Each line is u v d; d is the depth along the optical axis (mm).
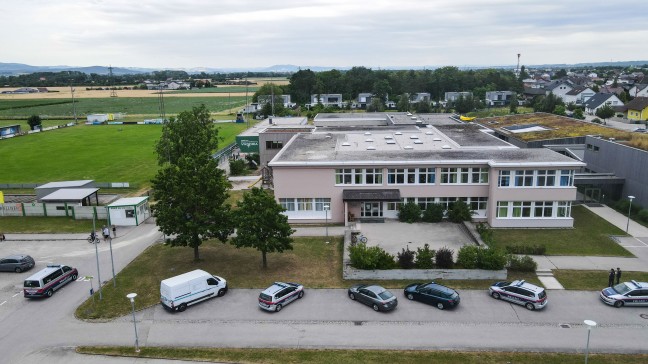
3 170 90062
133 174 85438
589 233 51250
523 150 61031
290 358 29562
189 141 71250
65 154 105500
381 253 41719
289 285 37125
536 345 30516
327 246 48812
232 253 47688
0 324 34719
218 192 43906
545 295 35219
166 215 42719
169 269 43875
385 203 55781
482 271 40156
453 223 54344
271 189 73062
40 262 46656
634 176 58375
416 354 29656
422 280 40375
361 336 31938
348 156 58219
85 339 32469
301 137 74125
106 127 153375
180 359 29906
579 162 51812
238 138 94438
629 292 35250
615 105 152875
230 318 34781
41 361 30047
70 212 61281
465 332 32156
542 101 161375
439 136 73125
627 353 29547
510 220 53250
